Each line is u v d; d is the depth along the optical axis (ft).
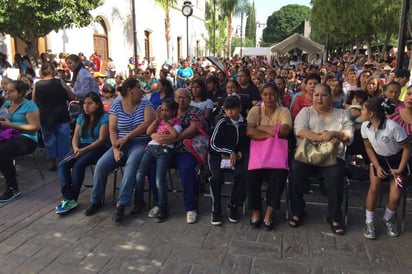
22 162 21.07
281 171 13.01
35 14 32.19
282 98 21.90
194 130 14.55
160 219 13.83
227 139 13.84
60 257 11.47
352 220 13.83
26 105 16.97
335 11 63.26
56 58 48.06
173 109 14.44
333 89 18.22
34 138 17.19
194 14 114.32
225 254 11.61
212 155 14.23
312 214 14.40
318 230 13.14
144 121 15.11
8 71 33.50
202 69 48.80
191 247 12.04
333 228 12.91
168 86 20.15
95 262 11.20
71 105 22.76
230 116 13.98
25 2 31.09
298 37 92.32
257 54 142.10
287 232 13.03
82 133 15.43
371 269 10.75
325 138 13.05
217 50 137.39
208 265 11.02
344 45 127.54
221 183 13.76
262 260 11.27
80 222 13.84
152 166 14.49
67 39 52.03
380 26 55.62
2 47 42.57
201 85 18.78
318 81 16.81
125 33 67.72
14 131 16.12
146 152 14.52
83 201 15.79
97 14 58.75
